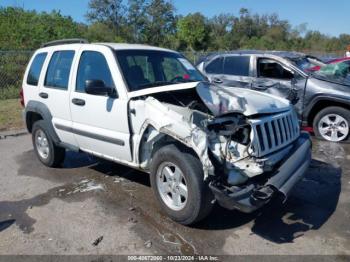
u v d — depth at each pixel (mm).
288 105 4391
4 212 4398
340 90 6809
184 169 3662
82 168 5871
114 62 4531
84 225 4031
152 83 4609
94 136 4754
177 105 4266
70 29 28031
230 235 3783
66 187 5109
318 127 7211
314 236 3752
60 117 5332
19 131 8664
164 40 44625
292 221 4055
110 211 4340
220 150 3576
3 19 24453
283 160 3896
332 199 4605
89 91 4344
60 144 5516
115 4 43125
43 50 5910
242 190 3463
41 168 5938
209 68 8453
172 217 3973
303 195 4719
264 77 7637
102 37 40906
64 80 5242
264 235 3781
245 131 3660
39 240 3760
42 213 4344
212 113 3816
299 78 7211
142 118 4105
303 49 51625
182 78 5039
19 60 15578
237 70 7996
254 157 3604
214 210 4297
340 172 5512
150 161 4227
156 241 3684
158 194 4090
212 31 56875
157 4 43594
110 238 3756
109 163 6059
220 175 3592
